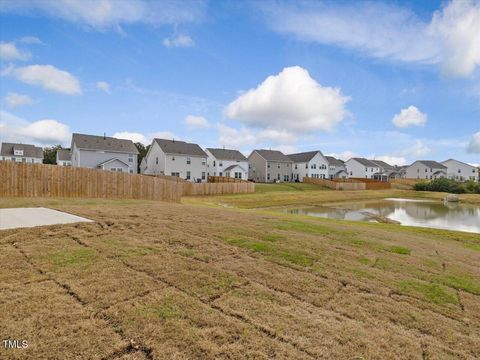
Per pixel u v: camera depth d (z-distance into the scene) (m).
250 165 59.25
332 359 2.44
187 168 42.12
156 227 6.46
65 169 14.10
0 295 3.04
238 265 4.48
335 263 4.99
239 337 2.64
